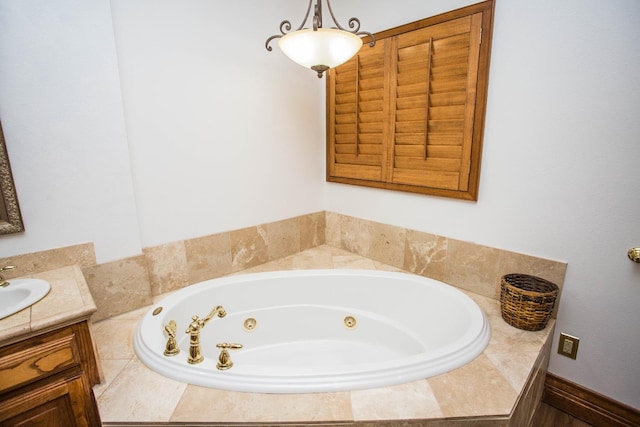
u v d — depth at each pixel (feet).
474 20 5.04
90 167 4.70
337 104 7.47
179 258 5.99
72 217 4.65
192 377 3.66
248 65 6.39
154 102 5.28
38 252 4.44
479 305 5.46
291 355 6.01
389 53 6.21
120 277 5.19
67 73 4.33
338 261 7.48
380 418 3.18
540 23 4.52
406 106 6.15
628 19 3.88
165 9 5.18
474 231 5.76
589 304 4.69
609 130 4.19
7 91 3.95
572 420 4.95
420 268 6.64
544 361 4.72
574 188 4.58
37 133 4.22
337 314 6.31
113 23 4.68
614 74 4.06
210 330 5.68
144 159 5.32
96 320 5.04
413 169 6.29
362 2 6.57
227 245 6.63
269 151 7.05
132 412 3.28
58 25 4.18
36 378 3.26
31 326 3.15
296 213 7.88
